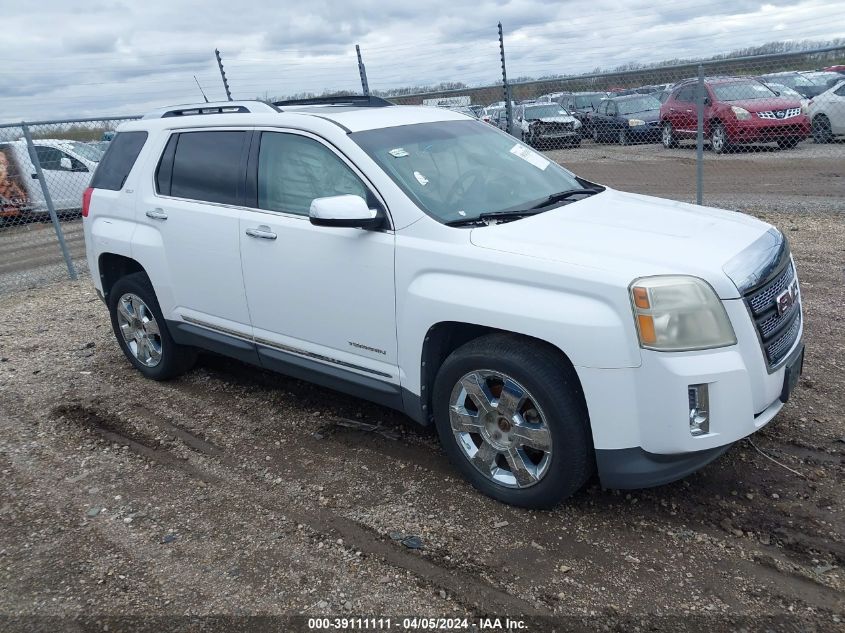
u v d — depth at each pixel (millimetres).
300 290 4160
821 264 7137
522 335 3357
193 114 5125
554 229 3543
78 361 6199
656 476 3160
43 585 3248
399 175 3844
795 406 4312
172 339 5289
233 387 5359
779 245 3561
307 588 3098
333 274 3961
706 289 3043
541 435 3312
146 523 3674
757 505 3428
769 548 3137
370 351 3932
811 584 2910
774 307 3291
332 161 4043
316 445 4363
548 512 3506
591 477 3762
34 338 7016
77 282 9602
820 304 6000
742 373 3061
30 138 9383
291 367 4426
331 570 3201
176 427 4758
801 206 10008
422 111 4672
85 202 5668
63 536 3613
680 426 3025
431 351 3689
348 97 5191
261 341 4539
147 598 3115
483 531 3391
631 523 3375
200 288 4801
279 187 4301
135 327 5562
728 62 8492
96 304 8180
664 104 15844
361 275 3836
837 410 4230
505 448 3484
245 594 3090
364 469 4039
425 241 3596
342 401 4973
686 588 2934
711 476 3682
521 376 3262
